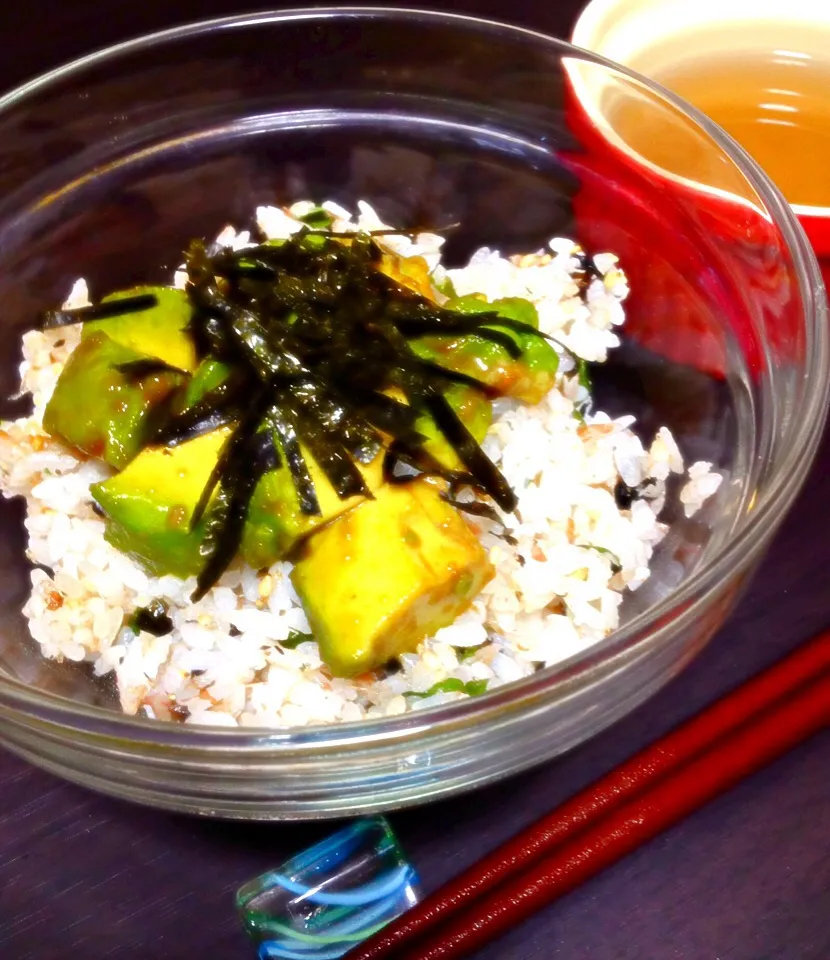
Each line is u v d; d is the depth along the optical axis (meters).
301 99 0.28
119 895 0.22
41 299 0.27
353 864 0.22
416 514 0.22
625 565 0.25
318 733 0.19
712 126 0.25
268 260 0.24
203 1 0.34
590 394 0.27
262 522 0.22
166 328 0.24
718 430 0.26
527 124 0.28
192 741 0.19
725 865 0.22
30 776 0.23
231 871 0.23
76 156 0.27
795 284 0.23
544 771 0.23
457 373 0.23
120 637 0.24
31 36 0.33
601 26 0.28
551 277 0.27
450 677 0.23
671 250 0.27
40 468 0.25
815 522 0.26
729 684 0.24
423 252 0.28
